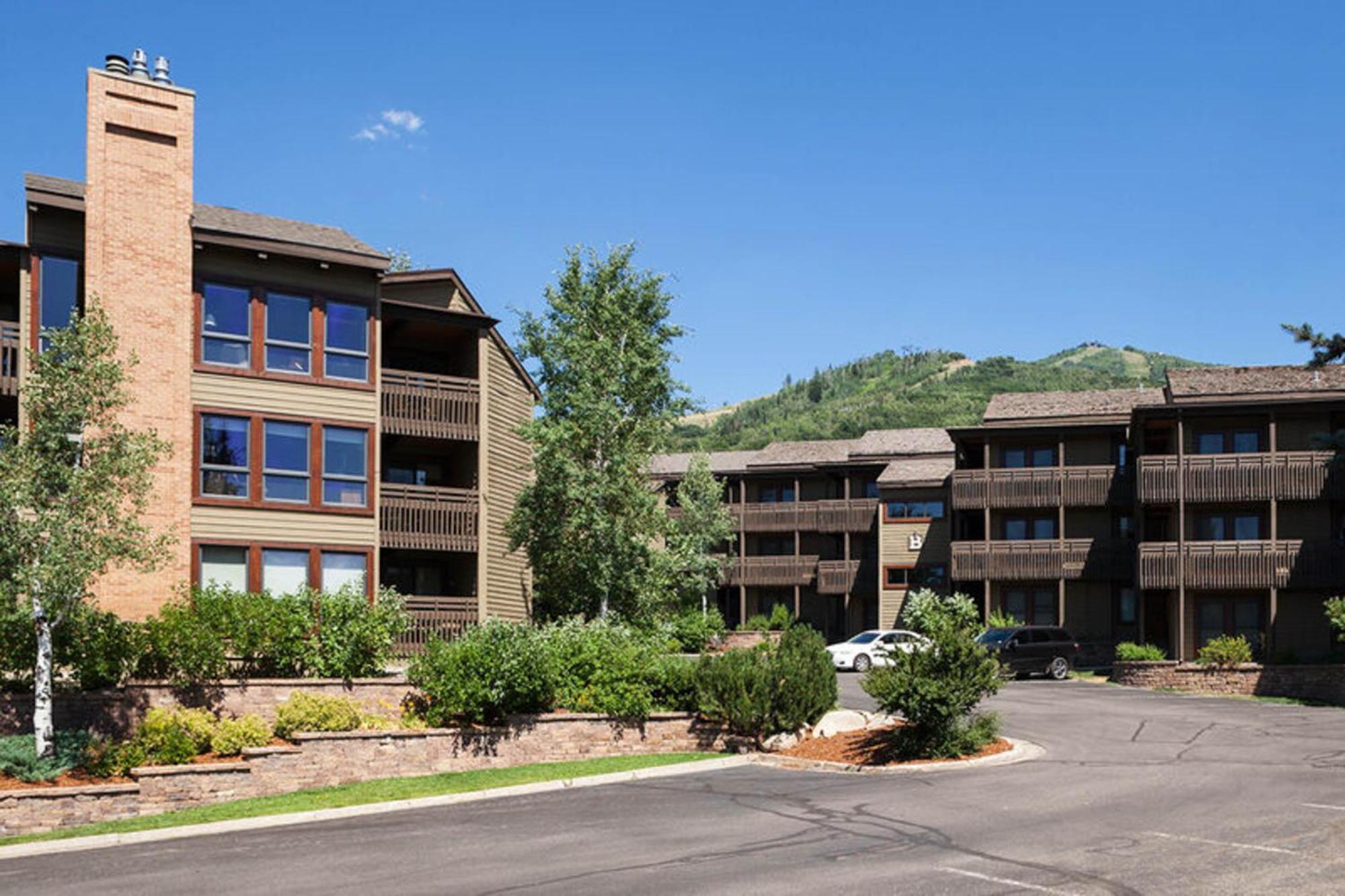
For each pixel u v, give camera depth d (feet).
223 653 74.28
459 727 72.49
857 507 194.39
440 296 110.11
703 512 181.47
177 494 89.71
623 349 111.04
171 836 53.21
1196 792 54.24
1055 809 50.93
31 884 43.24
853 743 72.69
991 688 68.80
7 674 70.08
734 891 38.04
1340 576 131.13
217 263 94.32
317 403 98.07
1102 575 151.94
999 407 165.78
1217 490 135.85
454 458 115.14
